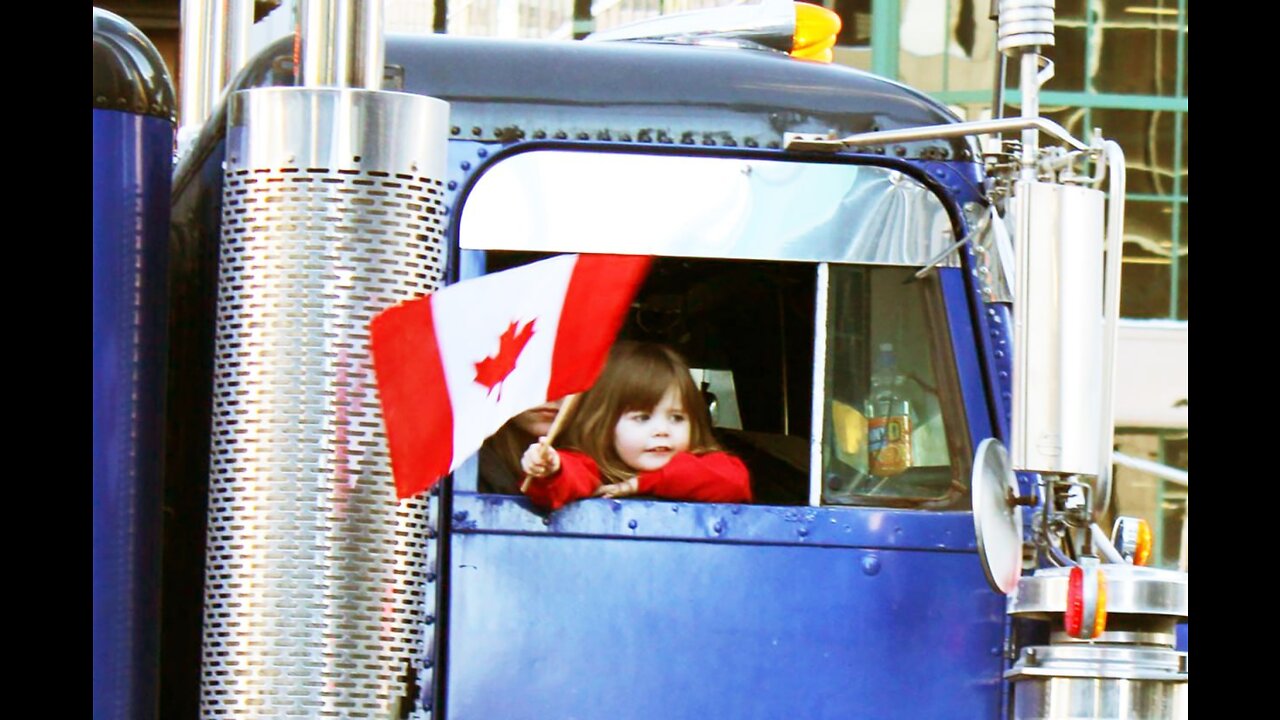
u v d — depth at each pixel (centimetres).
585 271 517
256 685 500
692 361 569
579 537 553
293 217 506
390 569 504
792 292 574
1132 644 536
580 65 580
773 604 555
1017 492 540
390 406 503
